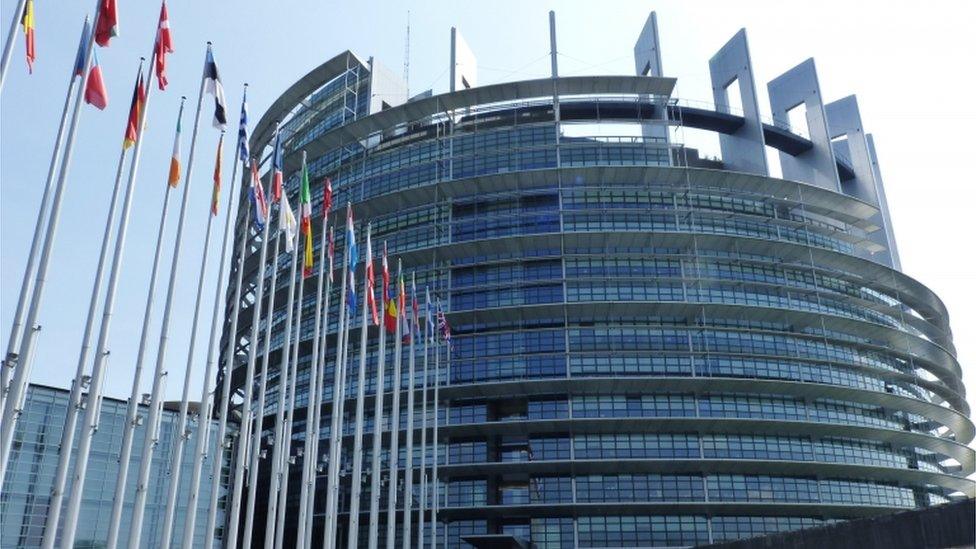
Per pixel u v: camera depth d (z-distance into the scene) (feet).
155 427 103.91
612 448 247.09
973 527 71.15
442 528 254.06
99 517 222.28
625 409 252.01
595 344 259.39
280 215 135.85
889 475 266.98
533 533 243.40
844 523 88.07
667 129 298.97
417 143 305.73
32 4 83.15
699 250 277.44
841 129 384.88
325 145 319.47
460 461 255.70
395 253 283.38
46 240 84.07
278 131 137.90
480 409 259.60
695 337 262.67
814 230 298.76
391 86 338.95
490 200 288.71
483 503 248.32
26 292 82.53
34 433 213.25
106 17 90.12
